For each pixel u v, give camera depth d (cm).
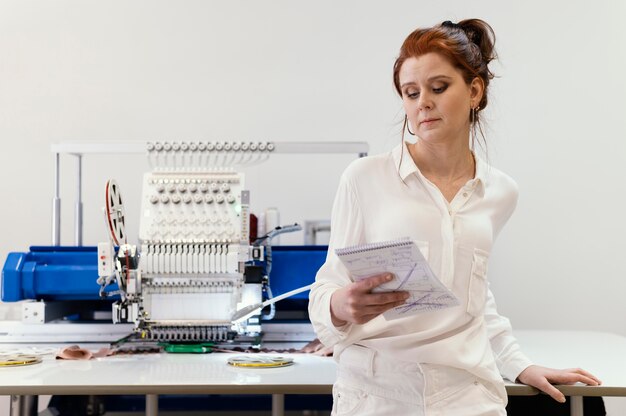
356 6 341
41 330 234
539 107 338
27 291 228
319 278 138
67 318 274
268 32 340
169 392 158
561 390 155
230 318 215
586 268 337
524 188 337
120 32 339
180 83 338
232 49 339
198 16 340
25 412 197
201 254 212
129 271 205
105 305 281
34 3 339
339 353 138
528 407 230
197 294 216
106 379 165
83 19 339
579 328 336
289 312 285
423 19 341
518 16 340
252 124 338
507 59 339
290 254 236
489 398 136
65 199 334
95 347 225
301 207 336
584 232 337
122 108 337
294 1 341
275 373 174
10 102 336
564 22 340
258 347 218
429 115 129
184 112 337
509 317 336
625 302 336
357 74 340
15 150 335
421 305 119
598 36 340
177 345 215
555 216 337
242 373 174
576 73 339
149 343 226
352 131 339
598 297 336
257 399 270
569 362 192
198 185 224
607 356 204
